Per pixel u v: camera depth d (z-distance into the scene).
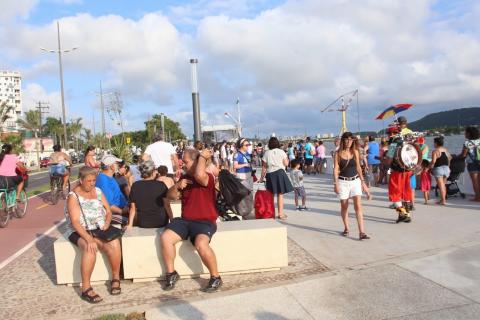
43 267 6.80
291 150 22.72
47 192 19.02
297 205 10.73
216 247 5.79
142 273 5.71
